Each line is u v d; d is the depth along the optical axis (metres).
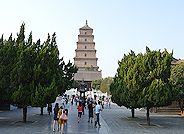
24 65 29.27
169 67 30.36
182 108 47.84
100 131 25.72
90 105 33.91
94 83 120.81
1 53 29.41
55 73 35.62
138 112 53.94
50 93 29.39
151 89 28.72
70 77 48.62
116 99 35.03
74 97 77.62
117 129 27.47
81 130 26.12
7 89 28.69
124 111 55.59
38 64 30.94
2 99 29.09
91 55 127.62
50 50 37.34
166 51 30.64
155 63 30.08
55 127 27.59
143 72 29.67
